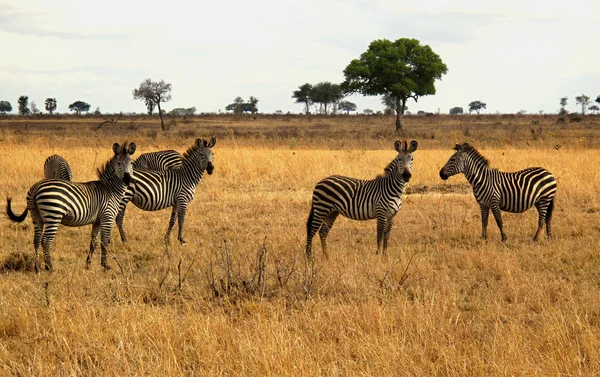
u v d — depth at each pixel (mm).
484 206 13484
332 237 13500
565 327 7309
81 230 13812
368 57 73938
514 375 6164
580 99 157250
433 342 7008
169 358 6426
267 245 12359
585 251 11648
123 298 8758
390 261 10812
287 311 8492
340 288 9398
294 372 6164
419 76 75250
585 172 21000
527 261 11047
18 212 15641
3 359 6680
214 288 9023
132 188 12852
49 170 16734
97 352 6879
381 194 11469
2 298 8531
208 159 13500
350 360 6570
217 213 16000
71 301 8539
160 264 10883
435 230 14070
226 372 6348
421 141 42312
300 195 18672
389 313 7941
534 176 13336
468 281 9914
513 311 8344
